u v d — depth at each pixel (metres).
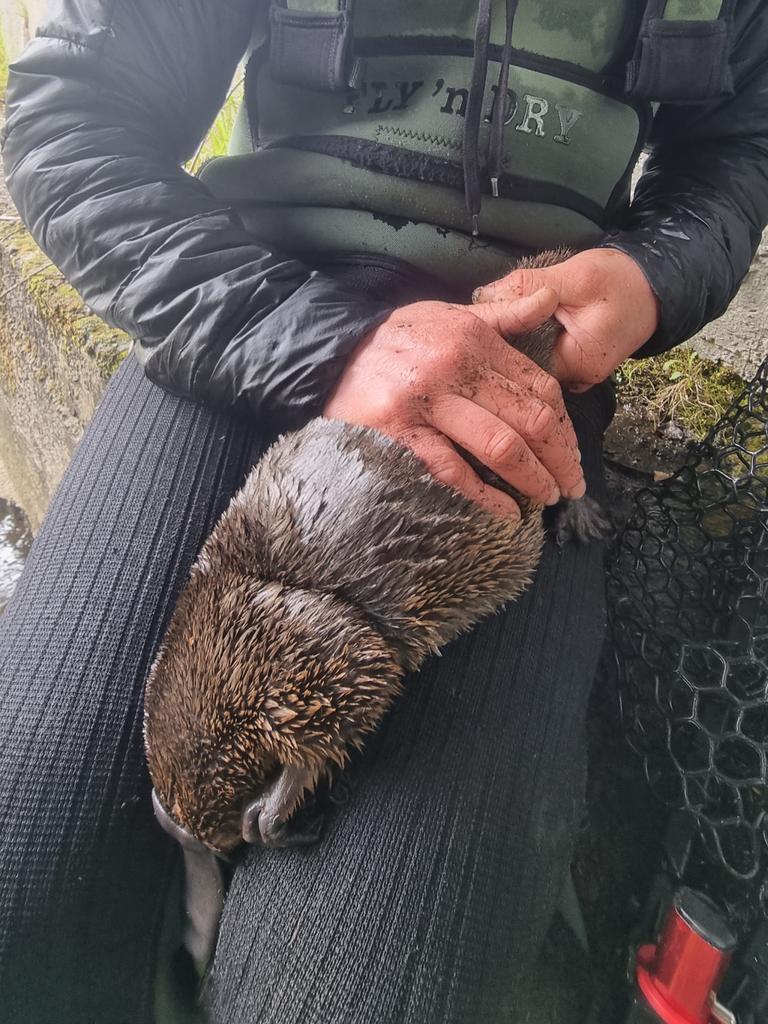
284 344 0.49
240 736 0.46
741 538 0.64
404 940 0.40
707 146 0.61
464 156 0.52
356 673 0.44
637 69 0.53
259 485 0.49
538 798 0.46
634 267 0.52
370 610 0.46
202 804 0.45
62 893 0.43
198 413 0.57
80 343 0.96
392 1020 0.39
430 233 0.57
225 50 0.59
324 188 0.58
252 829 0.44
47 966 0.42
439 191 0.55
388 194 0.56
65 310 1.00
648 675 0.62
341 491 0.46
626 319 0.51
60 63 0.52
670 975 0.46
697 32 0.52
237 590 0.48
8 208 1.31
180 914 0.49
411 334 0.47
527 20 0.52
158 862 0.48
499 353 0.48
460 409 0.46
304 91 0.57
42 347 1.10
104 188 0.51
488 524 0.47
